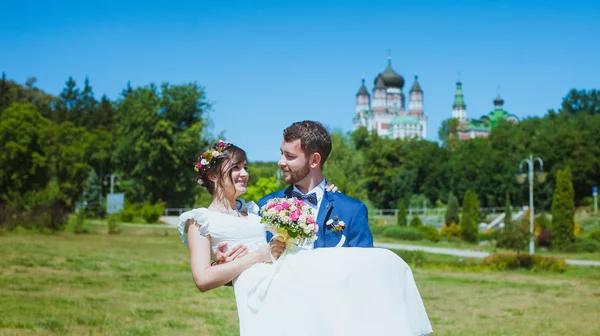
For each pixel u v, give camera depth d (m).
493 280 16.38
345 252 2.72
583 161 57.59
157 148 50.44
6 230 26.80
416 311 2.79
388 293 2.67
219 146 3.21
